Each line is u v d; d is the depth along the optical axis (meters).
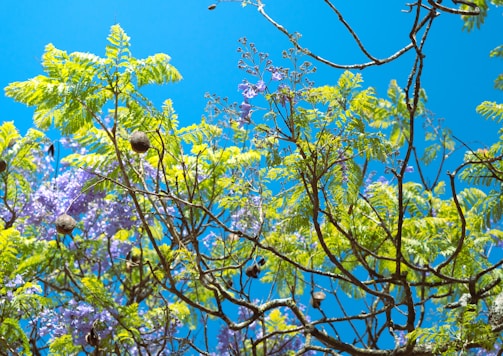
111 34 5.54
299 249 6.97
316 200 4.84
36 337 7.23
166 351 7.56
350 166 5.13
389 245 6.35
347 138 4.92
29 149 7.66
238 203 6.72
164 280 7.34
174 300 8.09
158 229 7.50
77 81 5.41
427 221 6.41
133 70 5.48
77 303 6.96
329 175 5.18
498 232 7.03
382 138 4.95
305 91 4.86
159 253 5.46
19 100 5.33
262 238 6.98
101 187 6.55
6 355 6.48
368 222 6.33
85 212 7.77
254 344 6.13
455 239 6.57
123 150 6.24
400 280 5.39
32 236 8.02
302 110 4.86
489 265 6.77
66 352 6.73
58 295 8.09
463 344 5.23
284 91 4.80
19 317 7.16
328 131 4.93
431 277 6.87
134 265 7.86
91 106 5.32
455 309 6.01
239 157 6.82
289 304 6.00
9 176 7.93
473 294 5.66
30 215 7.96
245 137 6.88
